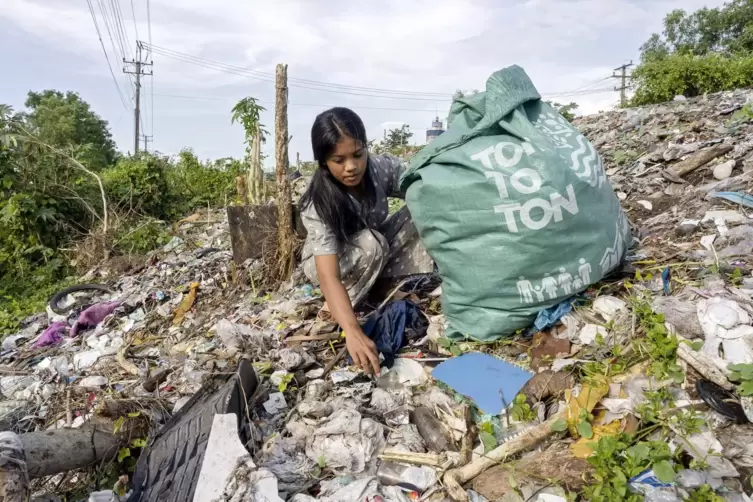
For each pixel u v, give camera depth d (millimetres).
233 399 1938
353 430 1906
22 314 5020
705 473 1436
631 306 2029
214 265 4715
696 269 2236
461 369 2096
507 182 1970
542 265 2012
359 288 2736
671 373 1673
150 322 3818
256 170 5523
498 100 2109
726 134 4363
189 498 1615
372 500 1603
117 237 7031
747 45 20859
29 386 3088
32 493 2045
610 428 1644
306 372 2426
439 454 1771
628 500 1383
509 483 1558
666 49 23938
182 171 10539
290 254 3859
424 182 2164
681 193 3445
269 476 1624
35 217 6859
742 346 1666
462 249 2111
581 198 2004
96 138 29266
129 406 2195
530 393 1891
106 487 2051
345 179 2350
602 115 7746
